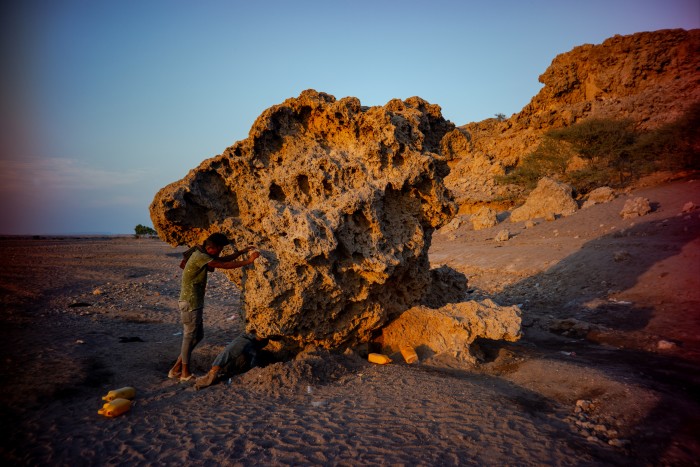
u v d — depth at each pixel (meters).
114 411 4.34
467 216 35.12
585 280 12.12
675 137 28.62
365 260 6.11
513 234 22.92
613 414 4.34
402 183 6.41
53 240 53.75
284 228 5.81
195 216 6.41
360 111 6.61
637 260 12.41
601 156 33.38
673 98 34.69
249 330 6.04
